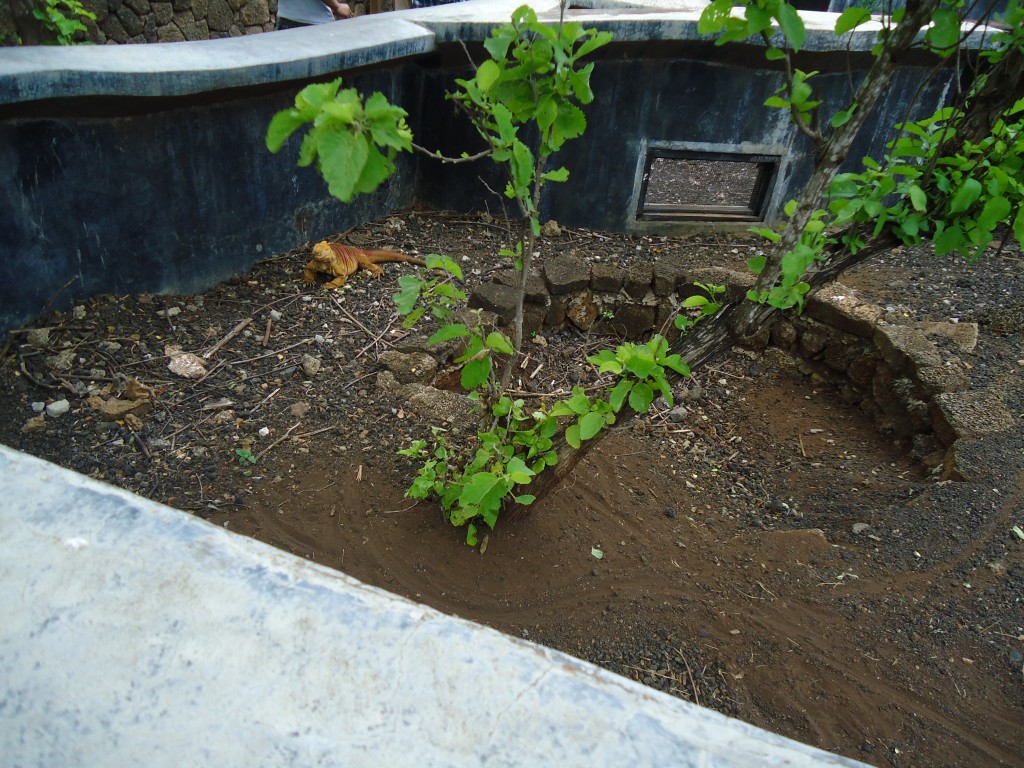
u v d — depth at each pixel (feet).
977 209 6.39
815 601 8.97
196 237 13.56
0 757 2.46
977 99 6.53
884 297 15.20
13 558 2.99
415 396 11.82
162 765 2.43
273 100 13.85
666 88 16.74
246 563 3.02
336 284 14.43
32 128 10.62
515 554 9.76
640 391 7.21
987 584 8.86
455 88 17.19
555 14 17.07
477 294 14.53
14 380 10.93
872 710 7.67
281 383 11.91
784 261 6.30
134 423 10.64
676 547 10.25
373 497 10.16
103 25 15.76
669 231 18.60
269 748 2.44
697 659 8.34
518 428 9.82
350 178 3.80
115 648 2.71
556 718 2.50
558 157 17.48
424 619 2.83
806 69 16.87
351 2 26.76
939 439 11.89
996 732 7.40
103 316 12.37
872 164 6.96
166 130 12.30
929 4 5.65
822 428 13.97
